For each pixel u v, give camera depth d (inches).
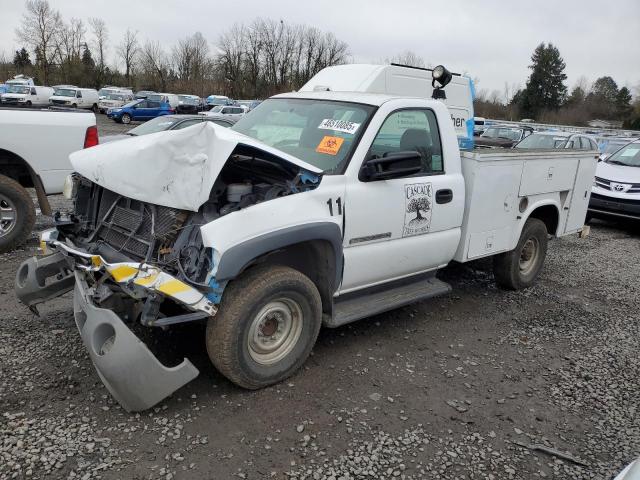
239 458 120.0
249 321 138.0
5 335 166.4
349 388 152.8
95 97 1688.0
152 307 125.3
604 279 282.2
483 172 199.9
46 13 2849.4
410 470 121.3
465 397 153.9
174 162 131.9
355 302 175.5
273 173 157.1
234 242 130.0
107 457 116.5
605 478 124.1
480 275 270.8
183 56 3149.6
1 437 119.7
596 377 172.1
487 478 121.2
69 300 196.5
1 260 241.0
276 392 147.3
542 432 140.2
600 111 3048.7
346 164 159.9
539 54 3287.4
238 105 1754.4
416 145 181.8
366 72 270.2
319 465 120.0
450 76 239.0
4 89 1626.5
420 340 189.5
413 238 180.5
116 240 151.9
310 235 145.3
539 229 244.1
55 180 262.7
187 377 128.6
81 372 148.3
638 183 399.5
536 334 203.3
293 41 2874.0
